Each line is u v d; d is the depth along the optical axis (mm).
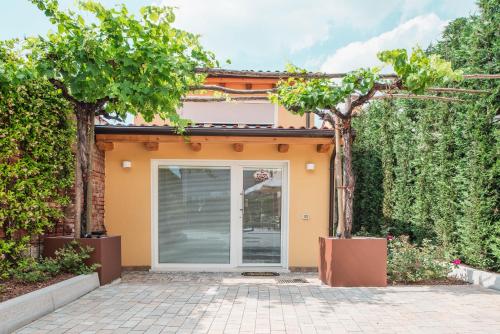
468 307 4551
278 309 4445
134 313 4238
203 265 7910
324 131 7234
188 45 5797
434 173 7047
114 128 7094
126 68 5227
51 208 5793
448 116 6719
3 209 4840
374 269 5719
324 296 5082
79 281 5016
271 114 10008
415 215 7801
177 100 5855
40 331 3625
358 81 5305
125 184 7883
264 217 8078
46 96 5508
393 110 8773
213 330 3705
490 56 5930
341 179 6148
